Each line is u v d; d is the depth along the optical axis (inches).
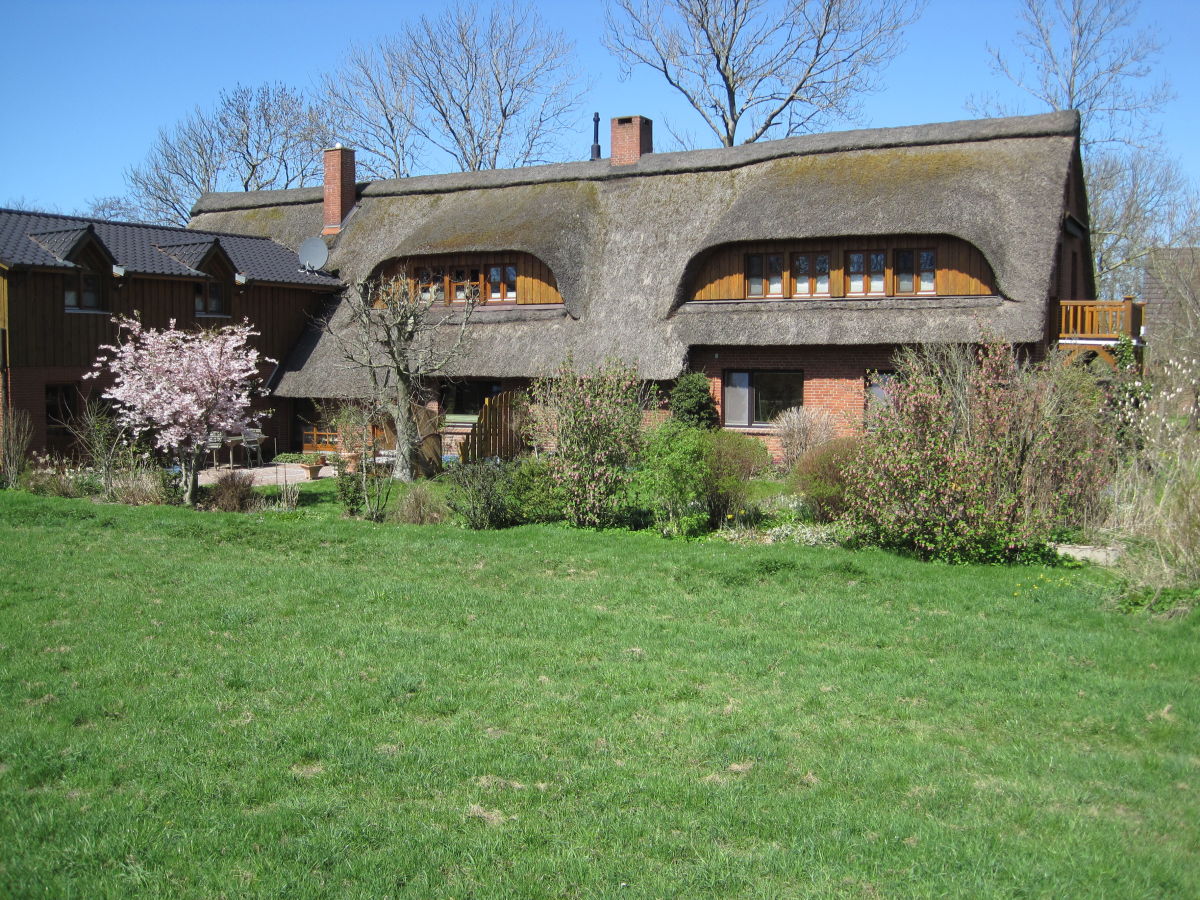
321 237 1423.5
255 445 1202.0
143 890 244.7
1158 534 496.4
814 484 698.2
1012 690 374.9
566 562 592.1
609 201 1248.8
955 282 993.5
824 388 1038.4
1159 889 241.8
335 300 1369.3
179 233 1298.0
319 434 1216.2
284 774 307.4
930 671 399.5
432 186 1411.2
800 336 1019.9
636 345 1095.6
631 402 732.0
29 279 1056.8
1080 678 384.5
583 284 1169.4
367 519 746.8
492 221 1234.6
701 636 450.6
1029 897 239.1
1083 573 534.3
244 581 550.3
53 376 1079.0
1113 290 1871.3
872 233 996.6
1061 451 607.2
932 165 1049.5
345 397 1171.3
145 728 340.8
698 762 319.3
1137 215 1813.5
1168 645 415.8
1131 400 733.9
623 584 545.6
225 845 265.0
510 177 1344.7
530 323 1180.5
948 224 968.9
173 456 1000.2
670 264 1139.3
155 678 393.1
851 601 503.2
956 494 555.5
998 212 982.4
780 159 1158.3
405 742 332.5
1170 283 1333.7
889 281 1021.8
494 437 1039.0
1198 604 454.9
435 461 1050.7
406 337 1016.2
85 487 901.8
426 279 1270.9
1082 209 1166.3
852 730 341.1
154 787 297.9
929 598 500.7
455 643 440.5
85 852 259.1
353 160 1478.8
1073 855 256.1
